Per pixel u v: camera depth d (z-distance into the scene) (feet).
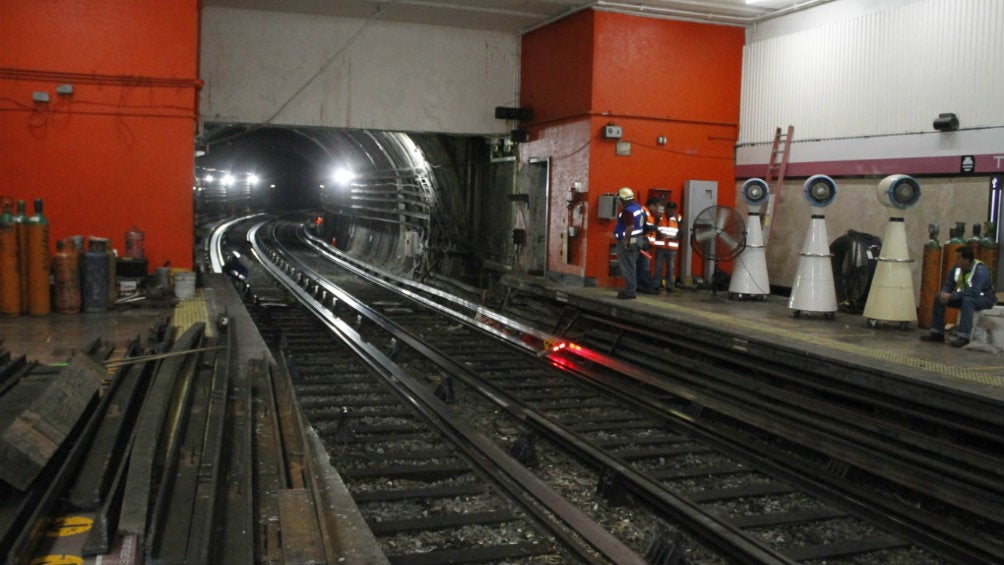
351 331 43.04
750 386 29.63
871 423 24.26
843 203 44.16
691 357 35.60
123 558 11.00
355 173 107.96
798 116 47.19
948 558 17.79
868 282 38.14
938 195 38.65
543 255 58.80
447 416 26.76
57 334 28.12
